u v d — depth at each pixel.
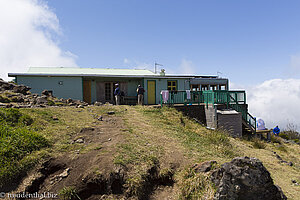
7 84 10.31
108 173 4.09
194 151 5.96
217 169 3.94
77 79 14.77
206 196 3.72
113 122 7.84
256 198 3.37
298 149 12.83
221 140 7.64
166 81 17.08
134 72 19.33
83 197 3.74
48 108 7.93
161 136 6.91
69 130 5.91
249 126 13.71
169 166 4.93
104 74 16.69
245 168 3.35
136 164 4.62
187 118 11.70
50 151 4.55
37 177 3.85
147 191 4.21
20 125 5.41
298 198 4.31
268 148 10.48
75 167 4.25
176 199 4.06
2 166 3.69
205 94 13.43
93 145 5.21
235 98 14.30
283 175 5.89
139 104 13.36
